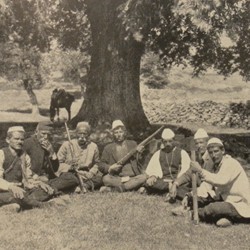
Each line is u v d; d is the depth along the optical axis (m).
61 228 6.69
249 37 20.12
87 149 9.59
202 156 8.14
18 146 7.84
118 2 16.36
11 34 21.80
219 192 7.27
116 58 16.77
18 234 6.39
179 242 6.11
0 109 45.97
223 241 6.18
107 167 9.34
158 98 45.25
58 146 14.78
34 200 7.79
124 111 16.91
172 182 8.77
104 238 6.24
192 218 7.23
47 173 9.04
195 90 66.06
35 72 42.62
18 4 19.56
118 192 9.12
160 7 12.52
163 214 7.51
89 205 8.00
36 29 21.12
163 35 20.50
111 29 16.66
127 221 7.07
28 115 38.19
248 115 28.22
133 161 9.51
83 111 17.52
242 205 6.97
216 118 29.50
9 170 7.88
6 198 7.63
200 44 21.22
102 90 17.05
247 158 14.55
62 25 23.86
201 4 11.08
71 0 20.19
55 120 31.81
